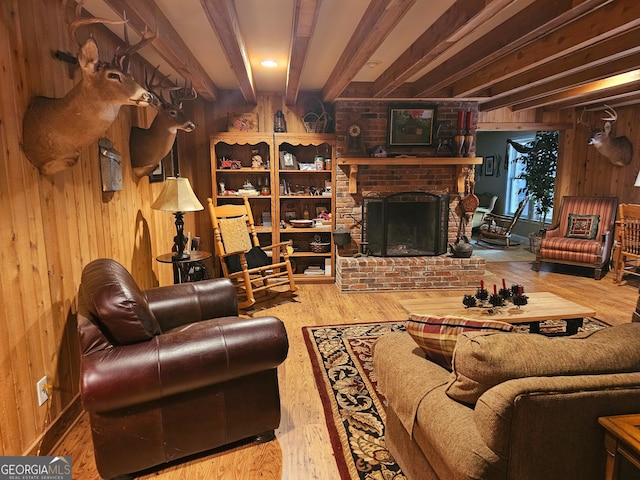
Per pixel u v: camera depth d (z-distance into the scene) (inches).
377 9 88.2
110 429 67.4
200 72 145.3
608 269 216.7
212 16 85.9
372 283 183.5
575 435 46.1
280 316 152.6
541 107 224.7
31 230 73.0
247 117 187.3
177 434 72.5
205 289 101.8
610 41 117.3
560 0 86.0
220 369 71.2
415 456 62.5
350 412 89.9
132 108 123.3
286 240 207.8
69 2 86.4
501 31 108.4
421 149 194.9
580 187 235.3
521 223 323.9
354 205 195.2
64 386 83.7
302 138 187.0
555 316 106.0
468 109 193.5
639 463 42.0
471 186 197.5
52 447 78.0
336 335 132.9
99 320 68.8
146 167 124.2
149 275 137.9
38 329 75.0
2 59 65.6
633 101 201.8
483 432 45.8
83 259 92.0
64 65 85.4
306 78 167.6
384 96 177.2
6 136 66.4
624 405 46.9
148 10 88.4
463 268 185.9
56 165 77.3
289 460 75.4
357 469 72.4
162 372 66.6
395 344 72.7
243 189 194.7
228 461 75.5
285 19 104.0
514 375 47.6
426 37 111.7
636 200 214.1
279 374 107.4
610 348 50.7
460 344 52.8
